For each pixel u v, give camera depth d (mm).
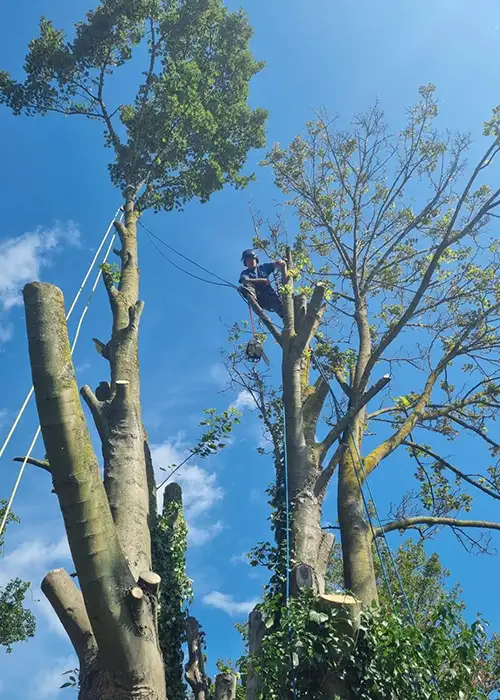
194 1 17312
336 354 14055
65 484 6047
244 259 13344
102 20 16984
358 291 14766
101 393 10242
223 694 10133
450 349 14352
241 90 18328
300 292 13539
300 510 9883
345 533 10453
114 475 8750
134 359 10461
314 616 7121
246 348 12422
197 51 18000
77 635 7082
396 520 11180
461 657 7078
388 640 7234
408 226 15125
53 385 6086
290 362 11672
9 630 19391
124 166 16500
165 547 10867
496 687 12258
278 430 12805
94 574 6059
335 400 11141
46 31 17359
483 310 14094
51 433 6027
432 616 7504
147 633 6363
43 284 6414
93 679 6566
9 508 6473
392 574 17172
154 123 16453
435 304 14391
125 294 11922
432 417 13367
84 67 17406
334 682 7141
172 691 9945
